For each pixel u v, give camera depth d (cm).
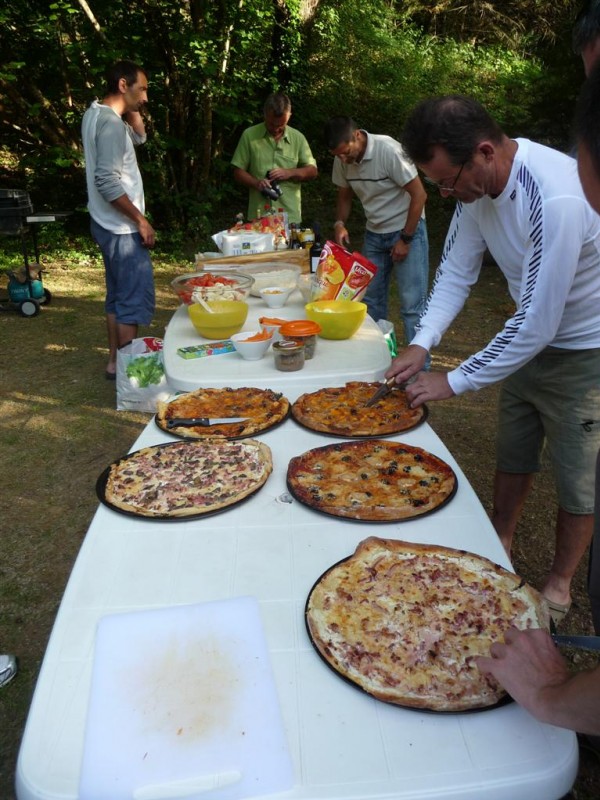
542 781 76
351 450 152
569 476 191
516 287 178
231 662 92
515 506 224
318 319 223
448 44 1148
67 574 253
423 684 89
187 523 127
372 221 392
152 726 83
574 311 174
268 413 171
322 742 81
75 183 874
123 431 363
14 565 258
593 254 163
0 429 367
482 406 402
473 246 195
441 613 102
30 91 739
